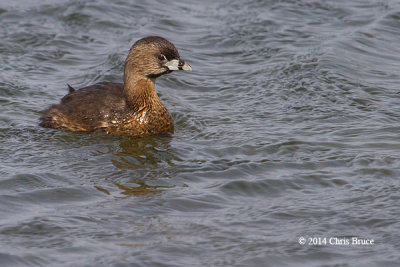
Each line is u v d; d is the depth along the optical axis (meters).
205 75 18.48
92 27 21.64
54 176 12.11
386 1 23.98
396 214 10.74
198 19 22.59
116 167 12.69
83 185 11.77
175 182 12.02
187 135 14.69
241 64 19.27
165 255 9.52
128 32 21.38
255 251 9.68
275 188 11.81
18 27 21.14
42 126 14.96
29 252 9.47
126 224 10.38
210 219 10.62
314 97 16.73
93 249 9.62
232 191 11.67
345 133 14.47
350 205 11.09
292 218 10.69
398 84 17.58
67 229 10.16
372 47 20.31
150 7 23.50
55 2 23.17
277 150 13.54
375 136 14.27
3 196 11.20
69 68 18.80
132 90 14.80
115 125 14.67
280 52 19.88
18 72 18.19
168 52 14.73
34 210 10.78
